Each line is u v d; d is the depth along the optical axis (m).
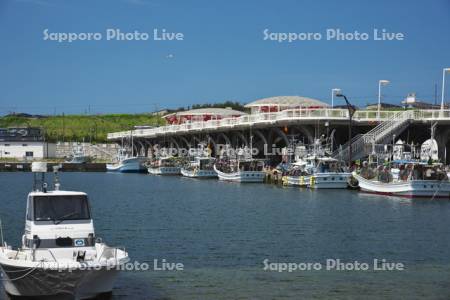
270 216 38.25
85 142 142.88
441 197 48.75
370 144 61.16
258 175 71.94
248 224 34.62
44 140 131.12
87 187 67.06
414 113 64.25
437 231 32.22
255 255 25.80
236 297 19.50
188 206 44.78
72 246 18.73
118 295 19.55
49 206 19.16
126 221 36.12
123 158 114.38
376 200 47.94
